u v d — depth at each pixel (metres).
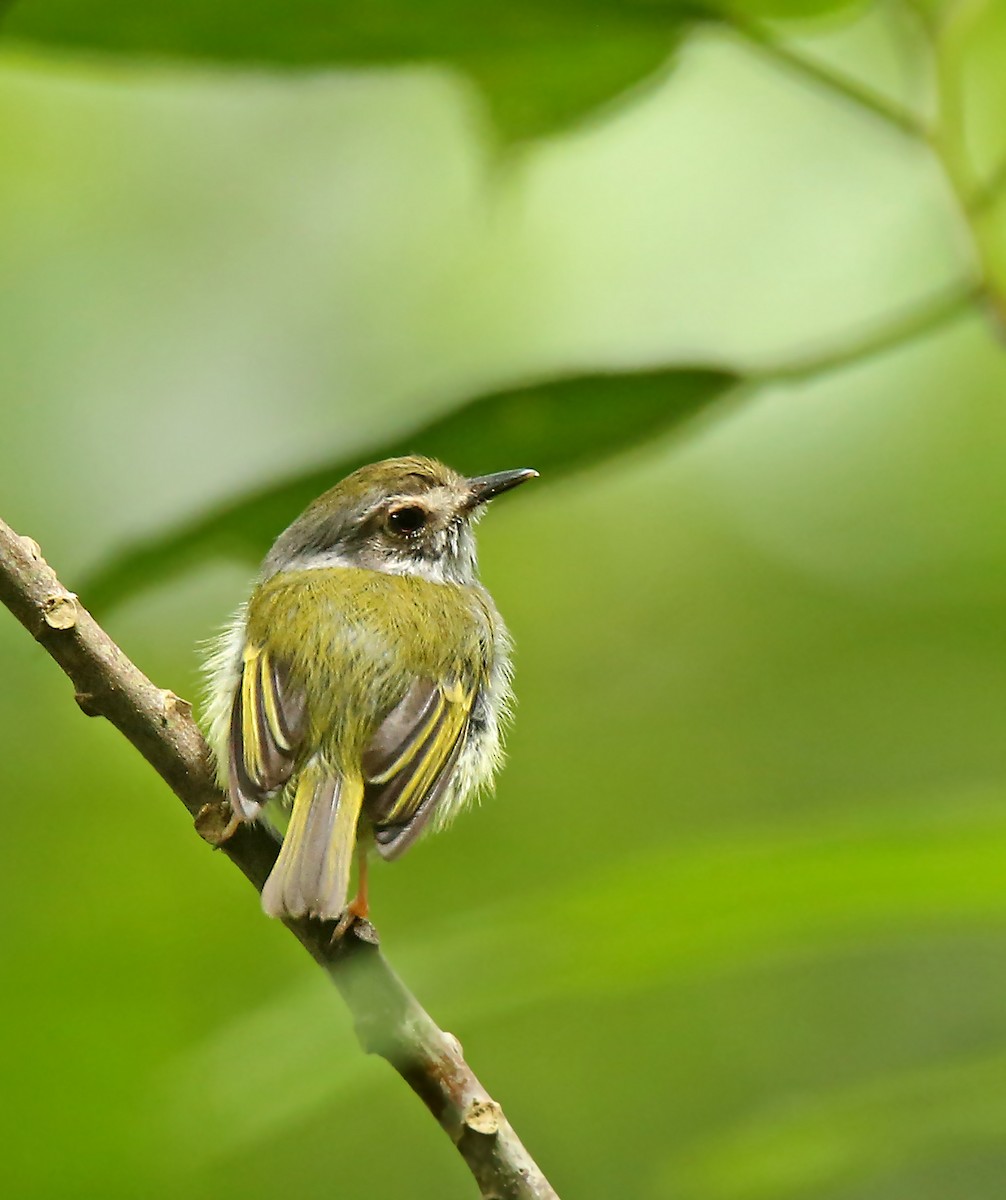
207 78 7.14
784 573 16.44
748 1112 13.27
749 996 13.83
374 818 6.87
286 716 7.04
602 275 16.39
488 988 5.84
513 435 7.01
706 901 5.59
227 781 6.13
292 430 16.14
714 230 16.12
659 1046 13.72
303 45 6.84
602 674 16.17
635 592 16.47
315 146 16.72
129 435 15.91
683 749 15.59
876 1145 6.71
